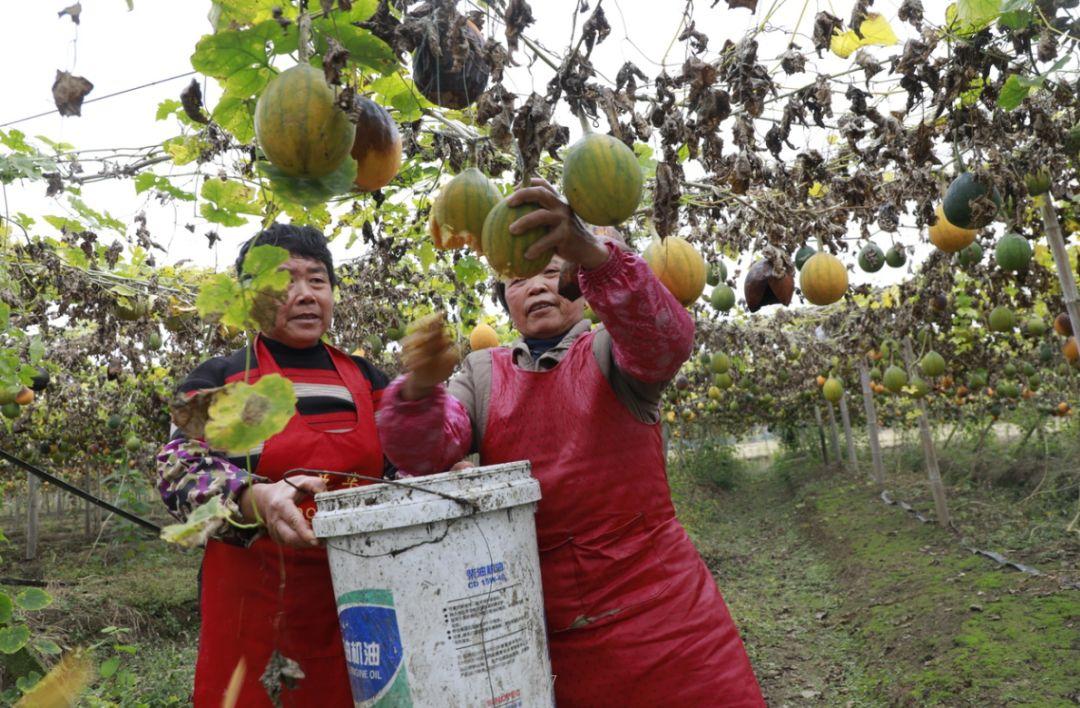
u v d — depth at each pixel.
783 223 3.12
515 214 1.44
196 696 1.93
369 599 1.46
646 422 2.13
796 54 2.18
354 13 1.32
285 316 2.08
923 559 8.21
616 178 1.41
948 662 5.29
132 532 11.29
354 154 1.38
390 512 1.44
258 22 1.29
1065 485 10.19
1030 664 4.89
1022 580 6.48
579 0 1.48
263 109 1.22
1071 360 6.27
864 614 7.20
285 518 1.52
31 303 4.94
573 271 1.86
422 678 1.44
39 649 2.79
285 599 1.92
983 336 9.34
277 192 1.24
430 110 2.40
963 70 2.32
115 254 4.59
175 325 5.36
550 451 2.11
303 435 2.00
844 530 11.17
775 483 21.77
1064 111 3.54
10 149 3.22
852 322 10.05
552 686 1.63
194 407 1.31
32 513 12.99
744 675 2.06
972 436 17.22
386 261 4.65
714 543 12.62
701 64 1.78
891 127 2.47
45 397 9.87
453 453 2.02
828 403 18.31
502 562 1.54
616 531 2.08
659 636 2.03
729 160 2.17
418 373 1.72
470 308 6.16
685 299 2.47
